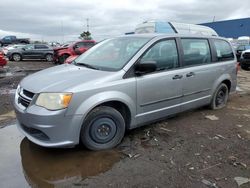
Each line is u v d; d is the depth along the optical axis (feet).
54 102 12.09
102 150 13.78
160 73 15.61
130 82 14.10
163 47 16.06
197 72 17.98
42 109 12.07
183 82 16.97
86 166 12.32
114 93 13.46
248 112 20.95
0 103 22.70
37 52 80.07
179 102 17.07
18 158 12.98
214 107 20.90
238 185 11.08
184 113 20.11
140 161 12.82
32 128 12.52
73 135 12.53
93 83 13.00
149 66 14.11
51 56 80.84
